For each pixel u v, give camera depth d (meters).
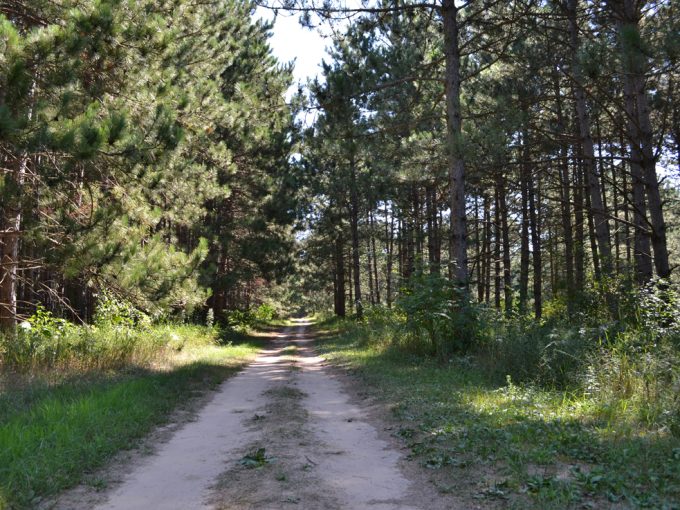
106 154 10.72
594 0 13.47
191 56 17.77
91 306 21.31
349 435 7.35
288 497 4.81
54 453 5.77
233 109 22.09
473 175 19.38
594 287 13.84
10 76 9.14
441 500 4.75
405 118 18.72
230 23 25.33
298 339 34.97
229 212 30.19
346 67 18.66
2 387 9.55
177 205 17.33
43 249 11.40
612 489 4.64
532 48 16.14
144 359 14.58
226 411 9.32
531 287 28.28
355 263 35.38
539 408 7.86
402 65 18.36
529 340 11.30
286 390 11.04
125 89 12.44
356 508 4.60
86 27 10.63
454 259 14.76
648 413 6.81
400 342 16.67
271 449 6.44
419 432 7.22
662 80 16.59
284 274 35.47
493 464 5.55
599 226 16.14
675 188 25.78
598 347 9.65
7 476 5.05
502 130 14.24
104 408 7.96
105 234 11.52
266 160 28.61
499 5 16.72
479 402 8.62
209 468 5.85
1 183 10.05
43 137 9.06
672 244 32.97
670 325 9.90
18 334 12.59
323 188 34.12
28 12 12.32
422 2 16.20
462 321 13.69
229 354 19.88
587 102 18.16
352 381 12.53
